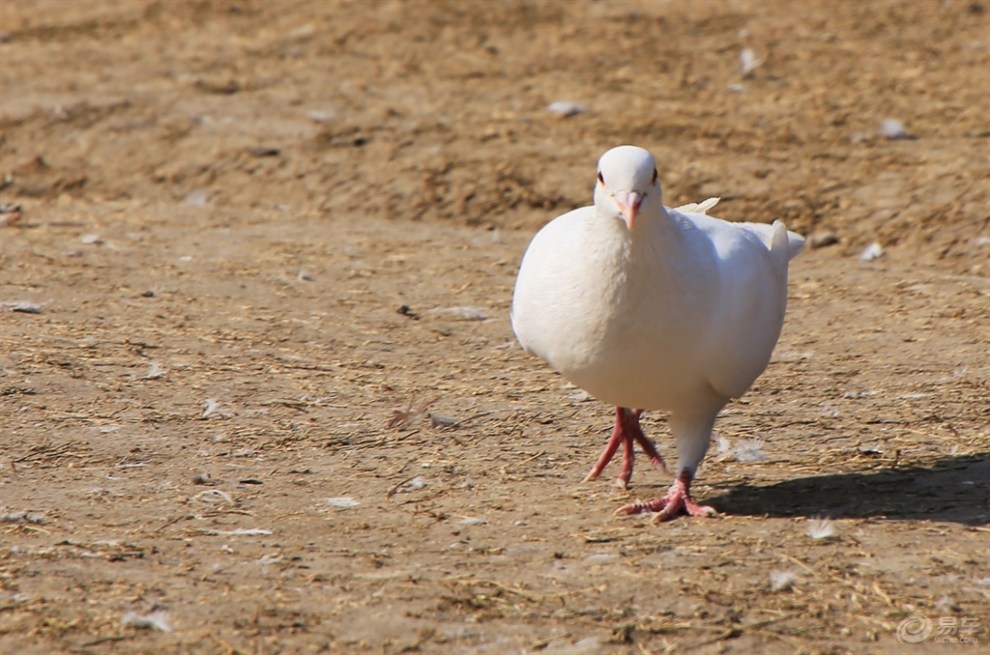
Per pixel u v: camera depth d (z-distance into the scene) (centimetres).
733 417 1074
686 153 1927
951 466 949
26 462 951
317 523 842
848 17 2575
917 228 1662
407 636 672
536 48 2458
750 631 684
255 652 653
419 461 974
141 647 656
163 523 838
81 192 1909
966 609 708
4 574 743
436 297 1443
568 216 877
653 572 759
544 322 830
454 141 1998
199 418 1056
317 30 2569
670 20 2605
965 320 1334
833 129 2005
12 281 1424
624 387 834
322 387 1143
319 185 1886
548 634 678
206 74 2322
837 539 812
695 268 797
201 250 1602
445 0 2727
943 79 2209
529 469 963
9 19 2742
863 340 1283
